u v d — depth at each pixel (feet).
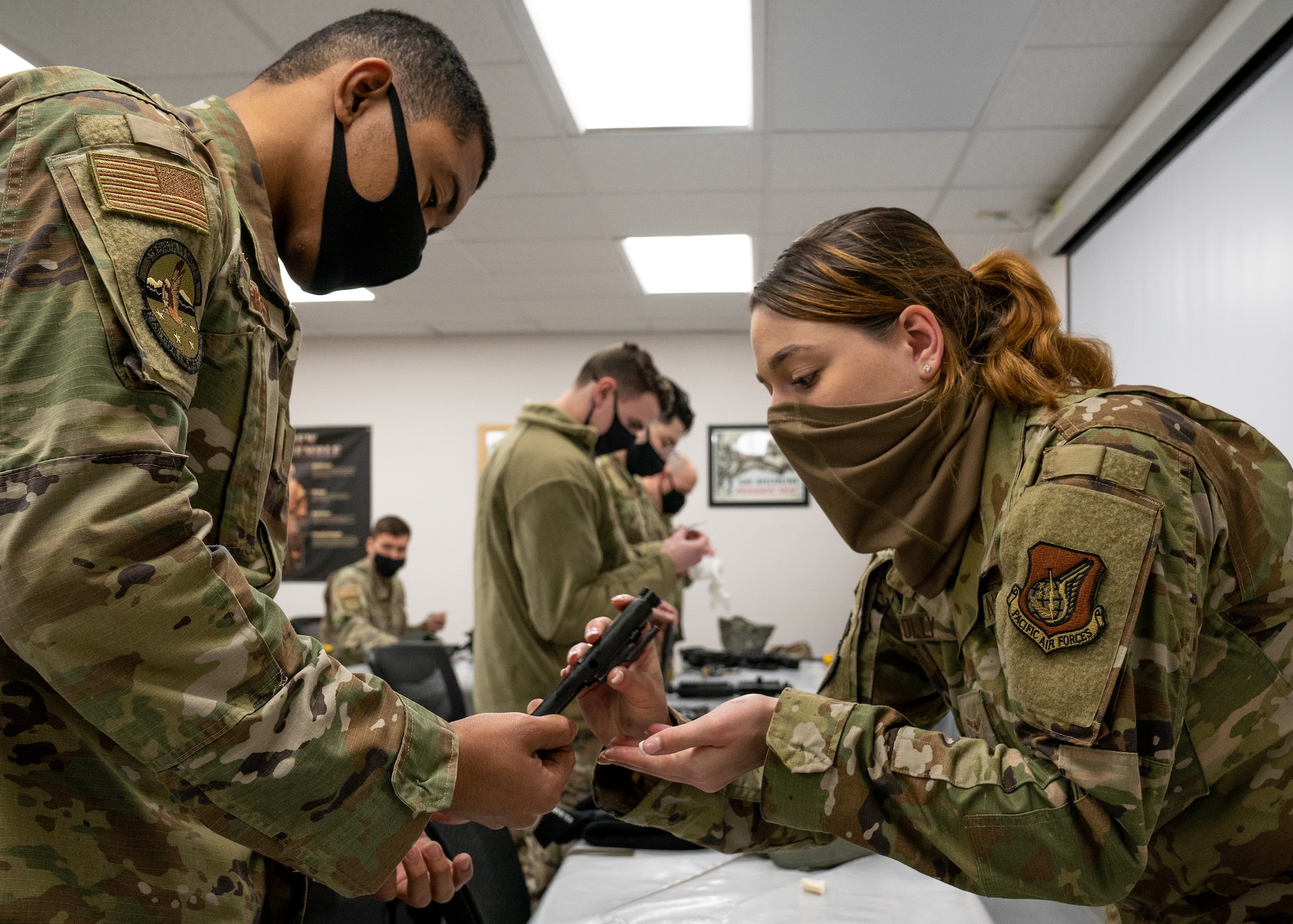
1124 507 2.18
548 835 5.21
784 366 2.89
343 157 3.00
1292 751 2.44
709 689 10.17
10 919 1.99
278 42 9.22
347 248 3.14
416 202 3.15
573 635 6.57
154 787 2.32
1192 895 2.61
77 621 1.82
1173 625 2.18
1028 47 9.49
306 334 21.20
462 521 20.94
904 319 2.76
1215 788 2.51
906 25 9.05
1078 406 2.46
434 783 2.22
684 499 12.49
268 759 1.99
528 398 21.12
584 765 6.57
